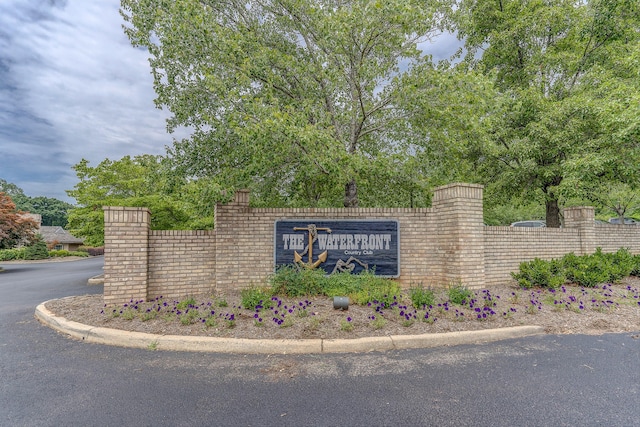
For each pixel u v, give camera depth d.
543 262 8.33
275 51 8.16
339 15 7.60
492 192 13.10
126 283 7.16
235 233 8.05
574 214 10.77
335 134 9.08
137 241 7.27
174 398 3.49
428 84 8.48
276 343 4.79
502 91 13.20
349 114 9.10
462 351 4.74
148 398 3.50
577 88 12.09
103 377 4.01
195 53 7.64
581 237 10.49
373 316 5.70
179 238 7.84
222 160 8.62
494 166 12.67
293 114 7.46
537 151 11.11
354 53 8.28
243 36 8.12
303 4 8.36
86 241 15.33
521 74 12.88
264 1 8.88
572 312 6.22
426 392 3.57
